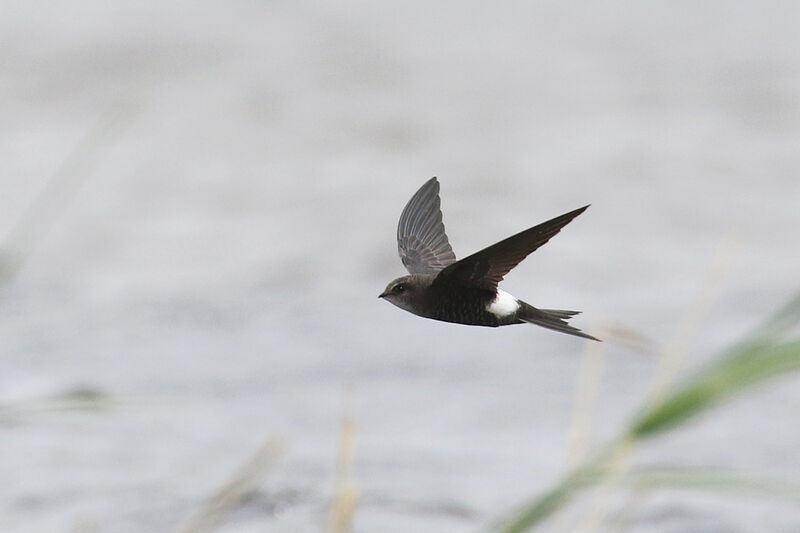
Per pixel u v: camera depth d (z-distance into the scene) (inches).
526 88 1138.7
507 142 981.8
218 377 498.3
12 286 644.7
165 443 410.9
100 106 1078.4
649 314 595.5
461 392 484.4
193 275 683.4
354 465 392.5
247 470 180.9
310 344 552.1
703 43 1269.7
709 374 97.7
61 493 360.5
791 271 673.6
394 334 569.0
